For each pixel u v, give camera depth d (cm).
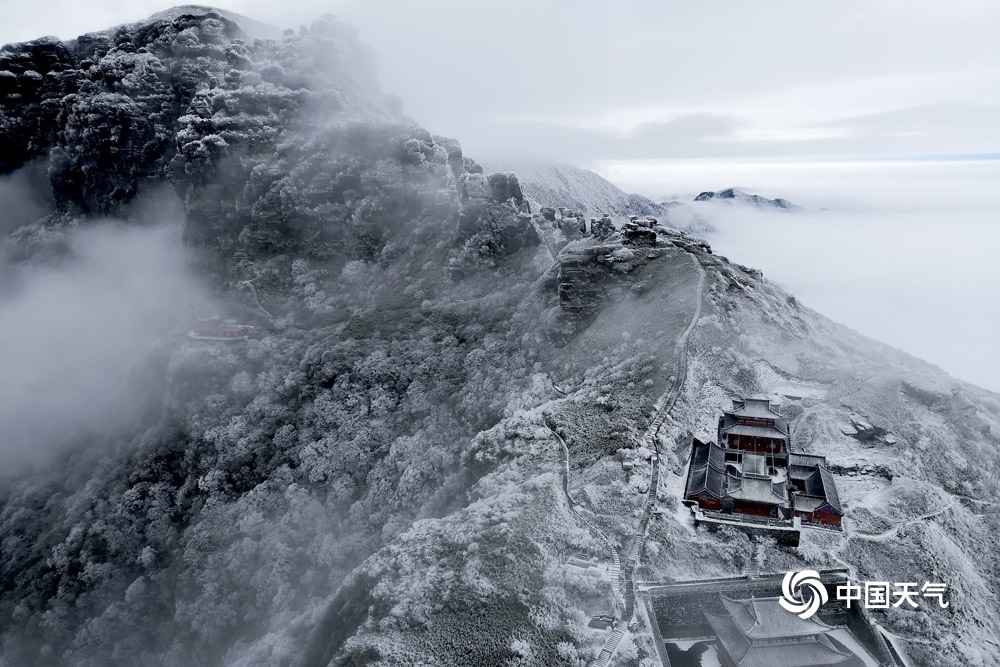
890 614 7881
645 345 12419
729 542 8362
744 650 6931
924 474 9944
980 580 8619
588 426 10425
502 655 6919
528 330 15312
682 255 14662
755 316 13300
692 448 10081
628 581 7738
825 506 8675
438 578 7931
